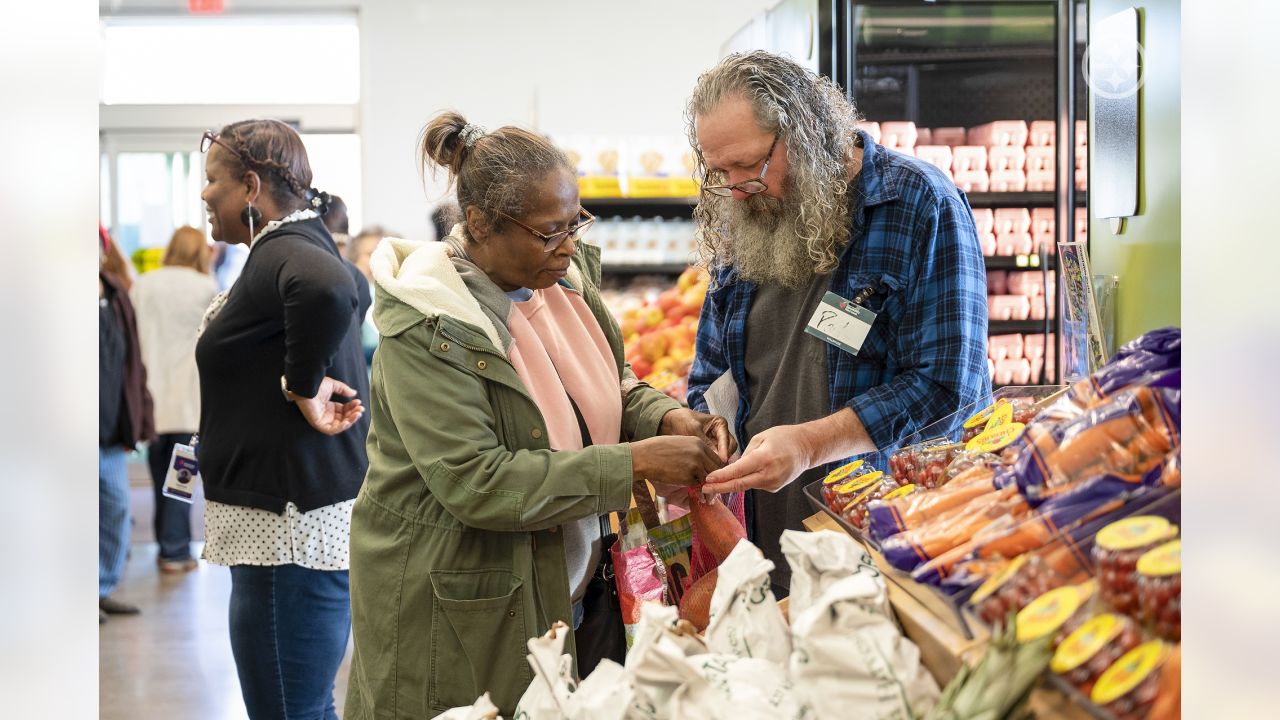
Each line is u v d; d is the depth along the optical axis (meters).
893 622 1.24
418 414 1.74
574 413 1.91
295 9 8.38
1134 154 1.91
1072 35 2.25
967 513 1.33
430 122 1.86
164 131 8.52
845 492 1.65
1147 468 1.22
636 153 6.03
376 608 1.84
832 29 3.57
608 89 8.51
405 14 8.38
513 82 8.46
